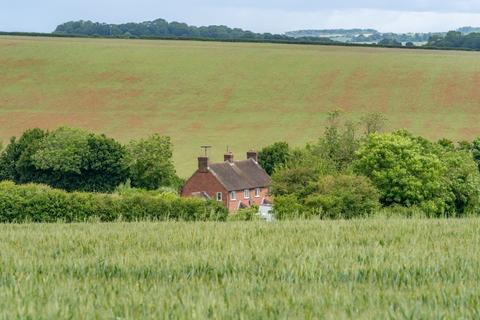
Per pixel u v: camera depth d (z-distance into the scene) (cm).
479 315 1708
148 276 2322
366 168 10394
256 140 19012
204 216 6919
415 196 10094
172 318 1695
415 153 10269
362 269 2341
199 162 13412
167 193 12362
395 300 1892
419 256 2555
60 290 2000
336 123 14100
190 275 2316
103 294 1966
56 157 15562
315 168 10019
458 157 11175
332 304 1850
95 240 3172
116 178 15650
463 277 2231
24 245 3100
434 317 1703
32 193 7362
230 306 1798
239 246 2817
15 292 1986
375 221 3991
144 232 3478
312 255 2561
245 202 13638
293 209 8725
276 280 2234
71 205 7344
